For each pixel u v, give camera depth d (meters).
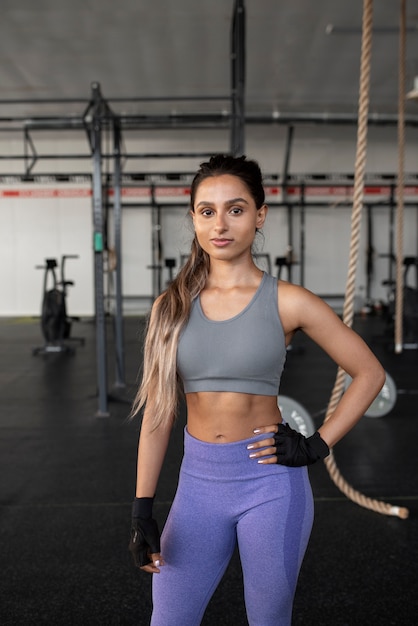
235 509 1.00
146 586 1.80
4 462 2.99
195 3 5.18
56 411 4.06
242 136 3.89
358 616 1.64
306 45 6.24
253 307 0.98
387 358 6.20
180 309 1.00
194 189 1.02
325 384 4.94
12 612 1.67
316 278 10.40
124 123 4.44
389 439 3.34
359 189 1.81
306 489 1.02
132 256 10.27
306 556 1.97
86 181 10.09
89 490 2.59
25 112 8.62
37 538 2.12
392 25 5.68
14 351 6.77
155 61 6.67
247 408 1.00
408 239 10.35
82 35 5.89
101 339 3.89
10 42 6.06
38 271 10.24
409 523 2.23
